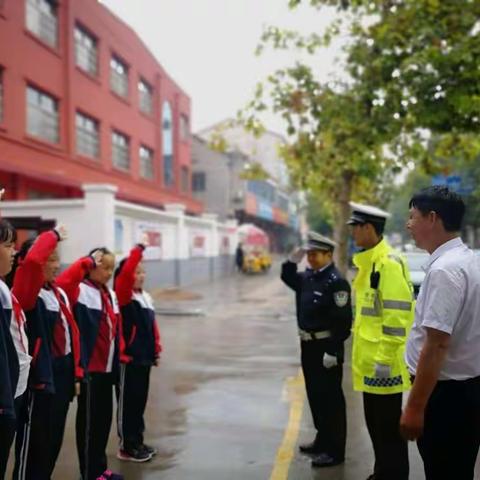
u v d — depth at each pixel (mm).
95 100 21328
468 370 2746
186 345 10305
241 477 4344
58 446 3734
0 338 2729
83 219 15688
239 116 13297
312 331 4625
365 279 3975
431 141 12445
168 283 21500
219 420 5789
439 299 2635
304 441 5152
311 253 4652
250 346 10180
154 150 28062
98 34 21500
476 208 15531
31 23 17359
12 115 16203
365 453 4828
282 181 58875
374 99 10391
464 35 9234
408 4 9750
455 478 2793
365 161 11148
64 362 3695
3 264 2951
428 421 2809
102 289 4230
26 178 17281
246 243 32906
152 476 4367
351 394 6680
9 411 2713
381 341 3750
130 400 4672
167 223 21375
